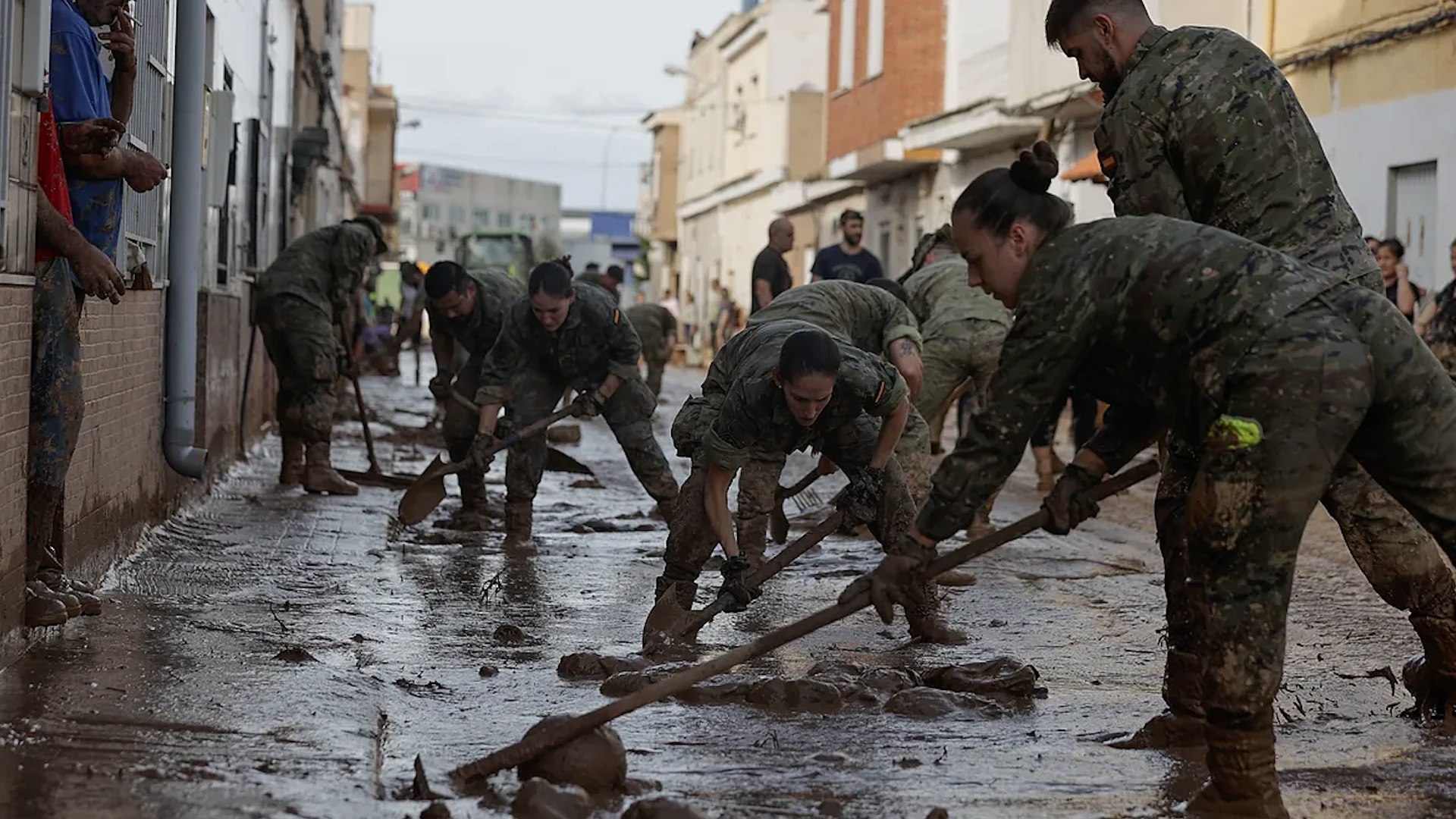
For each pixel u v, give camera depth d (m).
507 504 9.93
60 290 5.90
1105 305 4.30
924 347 10.41
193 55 9.41
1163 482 5.34
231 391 13.06
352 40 83.62
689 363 54.12
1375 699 5.90
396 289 71.50
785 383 6.07
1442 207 16.92
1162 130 5.43
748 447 6.49
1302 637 7.17
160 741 4.71
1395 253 15.21
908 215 33.75
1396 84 17.69
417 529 10.55
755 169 49.50
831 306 7.93
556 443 18.36
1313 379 4.15
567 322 9.61
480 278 10.81
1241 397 4.18
